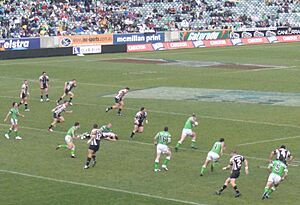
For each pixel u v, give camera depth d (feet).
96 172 258.78
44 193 230.27
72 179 248.11
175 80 520.42
